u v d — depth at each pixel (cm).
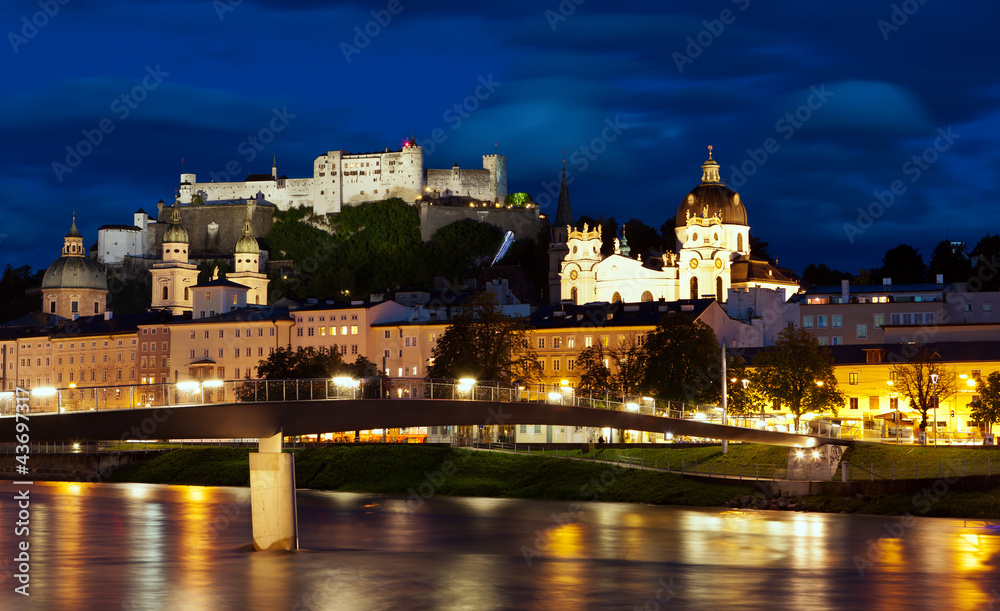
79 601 8406
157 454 19012
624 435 17975
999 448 14338
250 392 9519
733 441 15338
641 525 12450
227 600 8469
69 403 9094
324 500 15250
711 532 11900
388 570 9725
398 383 10406
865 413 19788
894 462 14388
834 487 13512
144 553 10569
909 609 8362
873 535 11575
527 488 15475
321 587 8981
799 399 17362
